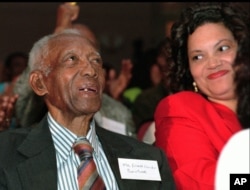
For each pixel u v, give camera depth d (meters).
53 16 11.74
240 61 3.56
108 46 11.84
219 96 3.61
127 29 12.00
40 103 4.16
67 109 3.00
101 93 3.03
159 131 3.48
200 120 3.40
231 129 3.45
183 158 3.29
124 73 5.72
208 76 3.58
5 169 2.87
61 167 2.97
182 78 3.81
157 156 3.19
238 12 3.63
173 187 3.12
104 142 3.18
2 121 3.92
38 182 2.84
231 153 2.02
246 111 3.58
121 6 11.92
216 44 3.56
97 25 11.94
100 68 3.07
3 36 11.59
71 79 2.98
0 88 5.76
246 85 3.56
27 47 11.67
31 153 2.95
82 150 3.00
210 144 3.37
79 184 2.91
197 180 3.21
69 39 3.08
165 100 3.54
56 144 3.03
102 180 2.96
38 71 3.09
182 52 3.76
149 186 3.04
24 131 3.11
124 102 6.30
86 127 3.08
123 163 3.09
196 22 3.63
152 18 11.62
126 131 4.63
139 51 9.59
